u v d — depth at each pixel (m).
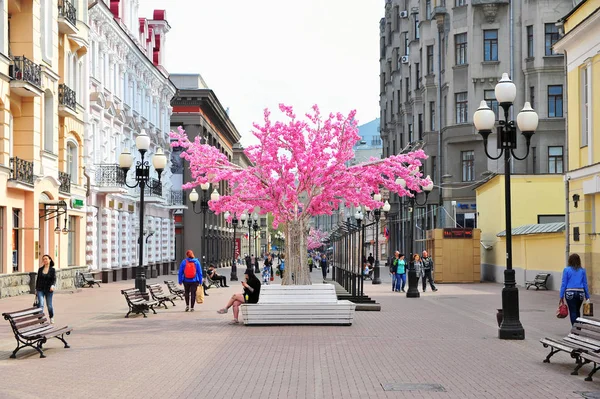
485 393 11.10
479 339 17.42
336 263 44.19
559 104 55.72
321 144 27.30
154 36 65.31
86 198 42.66
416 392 11.19
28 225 33.59
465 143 59.34
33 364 13.84
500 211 44.69
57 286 36.09
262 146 27.31
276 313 20.41
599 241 29.98
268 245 126.25
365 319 22.36
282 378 12.36
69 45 39.66
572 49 32.34
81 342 17.00
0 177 30.67
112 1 51.12
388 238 81.81
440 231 45.34
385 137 86.88
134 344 16.62
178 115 75.06
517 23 57.38
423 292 36.38
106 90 46.94
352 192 28.14
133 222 54.53
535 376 12.52
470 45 58.66
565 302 16.98
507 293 17.55
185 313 24.69
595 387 11.58
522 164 56.62
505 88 17.91
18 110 33.59
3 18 31.47
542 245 37.06
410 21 69.88
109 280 46.25
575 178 31.92
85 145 42.12
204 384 11.85
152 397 10.88
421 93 67.25
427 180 29.28
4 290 30.72
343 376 12.54
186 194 74.25
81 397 10.86
